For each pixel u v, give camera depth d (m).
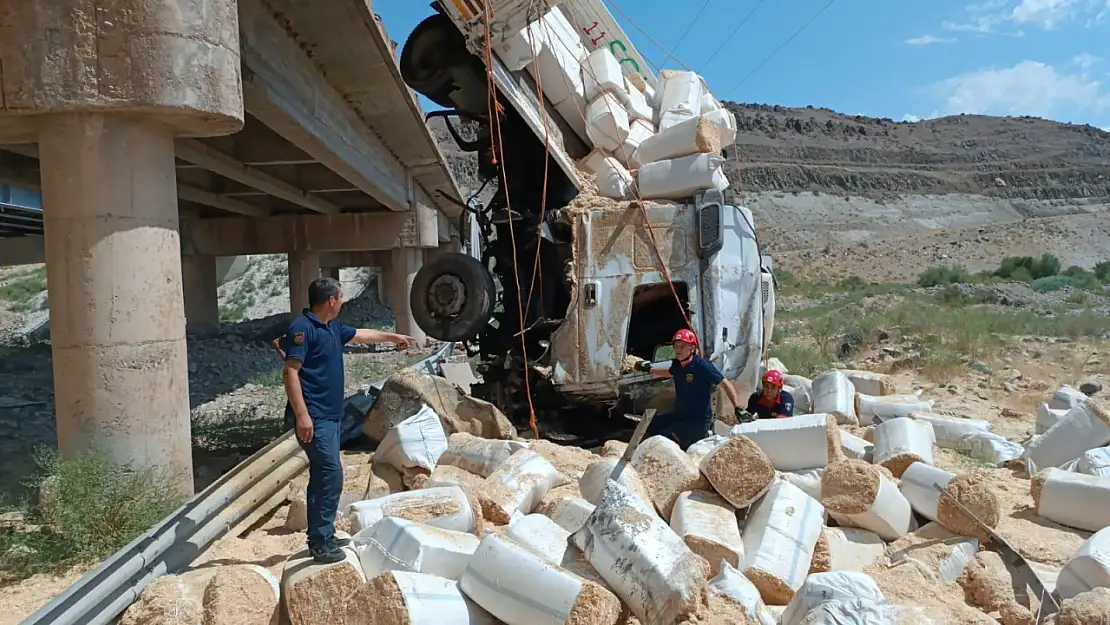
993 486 6.95
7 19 5.98
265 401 14.43
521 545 4.43
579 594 3.86
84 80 6.05
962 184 115.50
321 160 15.16
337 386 4.82
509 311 9.09
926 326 17.67
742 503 5.25
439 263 8.47
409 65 8.81
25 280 50.06
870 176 110.62
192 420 12.17
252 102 10.41
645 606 3.97
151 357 6.43
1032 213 108.38
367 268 53.59
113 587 4.32
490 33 7.91
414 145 20.38
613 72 9.08
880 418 9.38
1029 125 157.25
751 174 104.00
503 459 6.53
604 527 4.19
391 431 6.76
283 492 6.84
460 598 4.10
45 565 5.36
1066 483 5.94
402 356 21.50
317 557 4.44
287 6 10.38
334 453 4.66
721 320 8.20
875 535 5.47
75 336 6.22
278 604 4.26
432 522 5.08
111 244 6.26
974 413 11.20
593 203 8.23
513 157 9.02
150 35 6.13
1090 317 19.16
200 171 18.06
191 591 4.55
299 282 26.23
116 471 5.91
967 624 4.17
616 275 8.08
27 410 12.37
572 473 6.70
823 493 5.59
